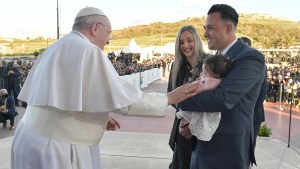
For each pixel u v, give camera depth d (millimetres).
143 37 89062
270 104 14305
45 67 1944
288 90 13609
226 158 1980
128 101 1875
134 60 31703
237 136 1964
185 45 3107
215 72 1949
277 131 8930
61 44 1964
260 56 1934
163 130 8766
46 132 1949
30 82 2174
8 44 74125
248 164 2064
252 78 1876
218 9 2037
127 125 9297
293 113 12102
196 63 3113
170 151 5340
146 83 20266
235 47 2045
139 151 5324
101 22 2086
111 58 27453
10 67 12398
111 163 4734
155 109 1963
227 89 1836
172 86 3305
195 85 1961
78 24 2092
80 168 1985
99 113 2031
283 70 18875
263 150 5680
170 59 35125
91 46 1932
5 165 4562
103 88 1894
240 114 1968
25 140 1993
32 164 1950
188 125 2215
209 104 1841
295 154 5512
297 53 34000
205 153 2057
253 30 93438
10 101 8547
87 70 1895
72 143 1971
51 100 1836
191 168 2301
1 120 8531
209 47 2139
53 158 1920
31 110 2068
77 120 1982
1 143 5680
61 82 1885
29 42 79938
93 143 2064
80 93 1836
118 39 85000
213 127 1942
